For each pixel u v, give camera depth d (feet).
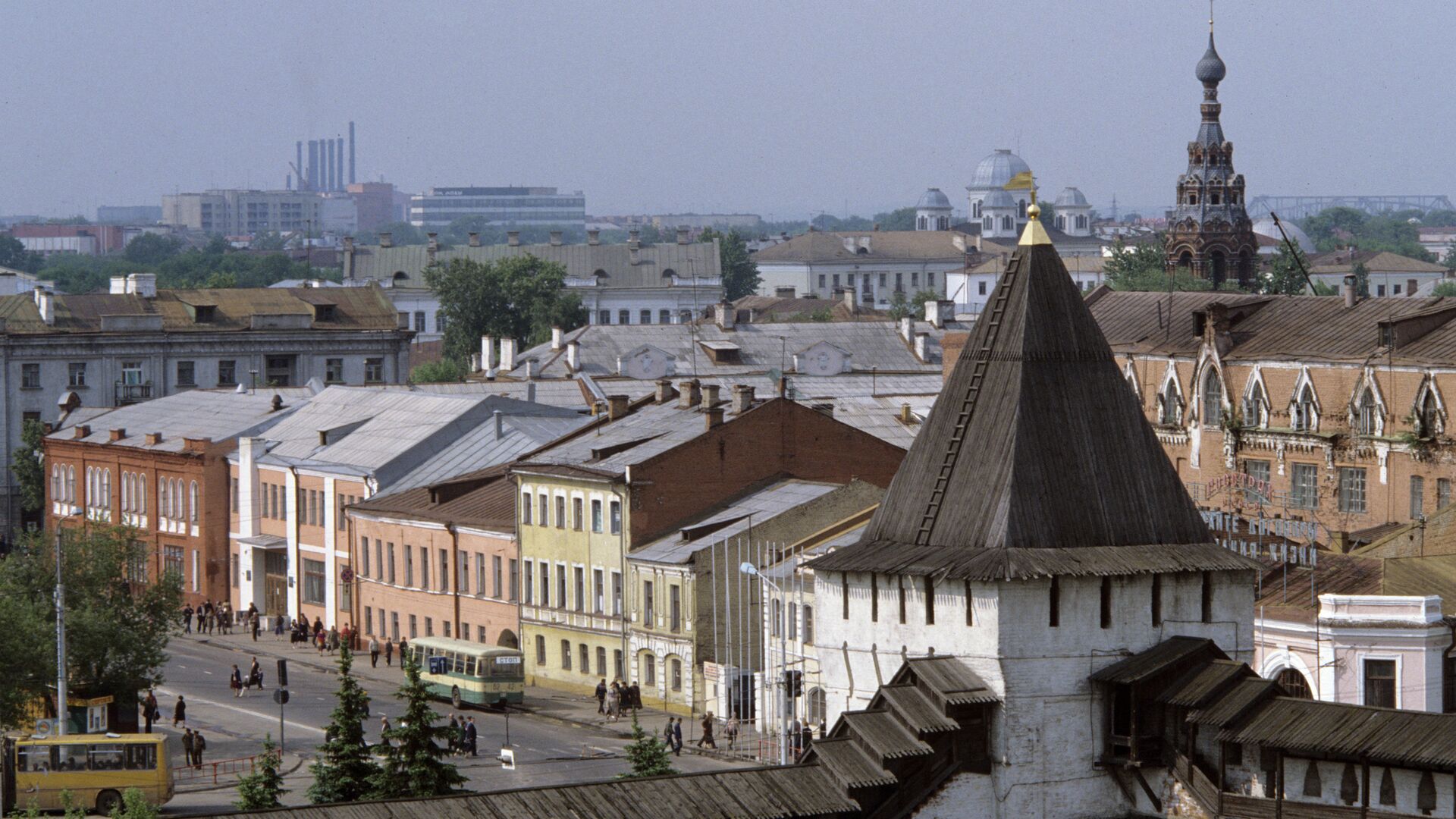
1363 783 282.77
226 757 472.85
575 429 639.35
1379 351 565.53
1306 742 284.41
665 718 515.50
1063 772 296.92
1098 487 307.78
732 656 518.78
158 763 413.59
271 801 338.54
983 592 295.89
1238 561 307.78
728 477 549.95
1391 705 389.80
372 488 649.20
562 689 567.18
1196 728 296.10
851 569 311.06
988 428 310.86
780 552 511.40
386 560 636.48
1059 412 310.24
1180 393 617.21
